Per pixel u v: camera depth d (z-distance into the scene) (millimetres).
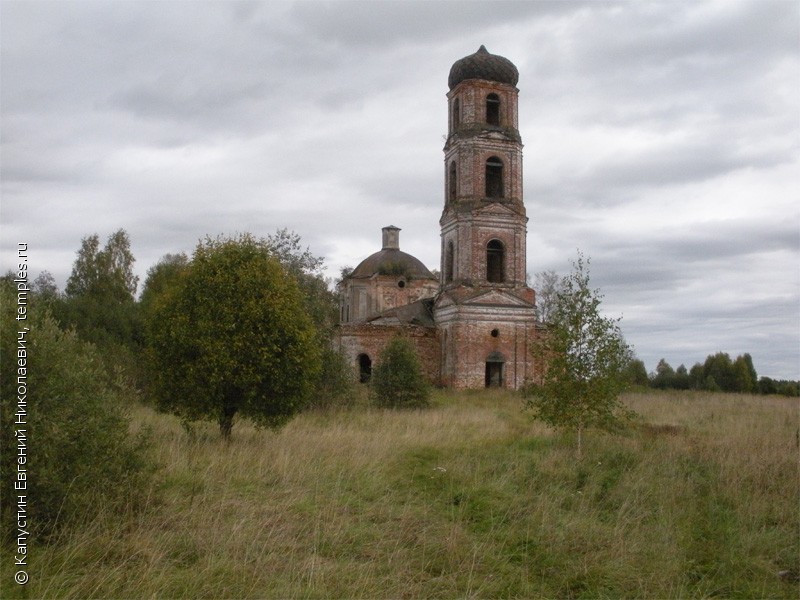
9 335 7906
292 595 6848
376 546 8586
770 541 9055
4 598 6371
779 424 21562
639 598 7461
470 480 12359
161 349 16109
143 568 7297
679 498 11086
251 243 17172
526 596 7473
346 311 58094
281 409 16047
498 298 42719
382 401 27328
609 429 16562
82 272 49562
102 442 8688
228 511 9547
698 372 65188
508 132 43531
